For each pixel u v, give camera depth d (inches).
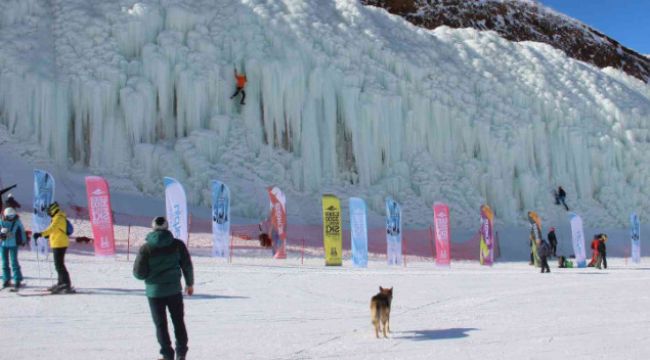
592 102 1752.0
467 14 3024.1
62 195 1031.0
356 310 455.8
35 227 687.1
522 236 1317.7
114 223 945.5
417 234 1179.3
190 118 1229.7
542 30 3193.9
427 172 1374.3
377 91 1353.3
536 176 1529.3
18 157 1082.7
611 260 1180.5
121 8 1275.8
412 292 566.3
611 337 360.8
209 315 423.8
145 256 278.5
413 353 318.7
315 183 1289.4
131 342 336.2
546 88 1664.6
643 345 338.0
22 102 1112.2
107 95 1162.6
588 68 2014.0
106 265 663.1
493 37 1797.5
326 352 320.5
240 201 1167.0
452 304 495.2
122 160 1161.4
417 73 1450.5
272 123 1283.2
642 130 1726.1
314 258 907.4
